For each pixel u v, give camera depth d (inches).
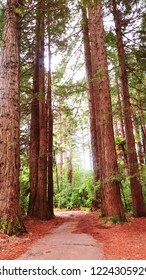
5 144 246.1
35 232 267.9
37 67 474.3
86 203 756.0
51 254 171.2
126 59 422.3
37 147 450.9
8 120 251.9
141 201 362.0
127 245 193.6
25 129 530.3
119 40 404.5
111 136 337.7
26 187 501.4
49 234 260.2
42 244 204.4
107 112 335.3
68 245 198.5
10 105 256.4
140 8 387.9
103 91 348.5
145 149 708.7
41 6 319.9
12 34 275.1
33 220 371.6
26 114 522.3
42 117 435.2
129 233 246.1
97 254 169.9
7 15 281.0
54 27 408.8
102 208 367.6
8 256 167.0
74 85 464.8
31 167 438.3
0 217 229.3
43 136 430.6
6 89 258.8
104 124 341.1
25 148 519.5
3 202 234.4
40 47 445.7
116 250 179.8
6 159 243.1
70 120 639.8
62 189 938.7
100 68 350.6
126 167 350.3
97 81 385.1
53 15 360.5
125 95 391.5
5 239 209.5
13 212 237.1
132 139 378.6
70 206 796.6
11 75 264.1
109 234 247.6
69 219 419.5
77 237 236.1
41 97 418.6
